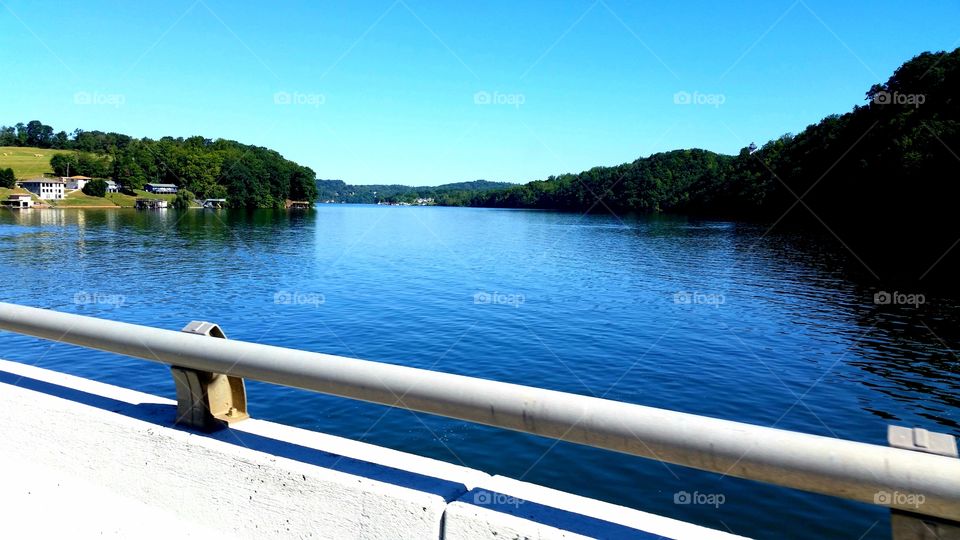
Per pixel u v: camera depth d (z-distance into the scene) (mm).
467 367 14555
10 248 45094
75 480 2309
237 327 19109
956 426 11211
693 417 1392
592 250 49875
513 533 1511
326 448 1998
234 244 51938
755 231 68812
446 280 31266
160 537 2035
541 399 1525
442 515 1607
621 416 1440
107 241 52125
